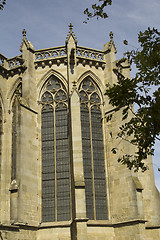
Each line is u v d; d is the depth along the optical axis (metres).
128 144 42.84
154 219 45.00
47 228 41.16
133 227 39.72
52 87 47.47
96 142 45.75
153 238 43.81
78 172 40.16
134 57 21.69
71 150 41.94
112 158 44.44
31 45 48.41
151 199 45.91
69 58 46.69
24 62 47.00
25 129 42.78
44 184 43.56
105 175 44.53
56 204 42.53
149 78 21.03
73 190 39.84
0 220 41.56
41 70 47.81
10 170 44.66
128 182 41.62
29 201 40.53
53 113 46.31
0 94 47.16
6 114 47.12
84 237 37.25
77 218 37.84
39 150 44.84
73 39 47.66
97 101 47.78
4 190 43.25
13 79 48.66
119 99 21.88
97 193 43.47
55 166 44.03
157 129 21.06
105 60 49.22
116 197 42.59
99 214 42.59
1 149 45.12
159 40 21.25
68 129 44.97
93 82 48.22
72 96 43.22
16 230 37.34
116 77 48.62
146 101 21.58
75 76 46.25
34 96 46.56
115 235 41.34
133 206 40.41
